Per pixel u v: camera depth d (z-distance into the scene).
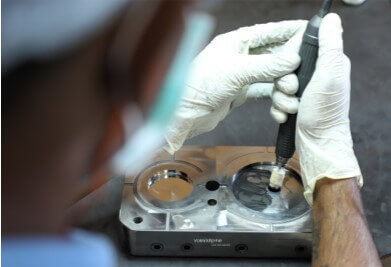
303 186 0.81
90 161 0.25
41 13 0.20
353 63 1.20
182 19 0.23
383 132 1.02
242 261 0.79
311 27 0.72
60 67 0.20
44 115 0.21
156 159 0.87
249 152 0.89
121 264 0.79
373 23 1.33
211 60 0.77
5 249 0.24
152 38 0.22
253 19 1.34
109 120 0.23
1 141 0.21
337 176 0.74
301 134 0.76
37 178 0.22
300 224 0.77
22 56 0.20
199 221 0.78
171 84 0.27
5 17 0.20
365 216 0.79
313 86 0.72
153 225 0.77
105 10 0.20
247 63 0.75
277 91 0.75
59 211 0.24
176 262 0.80
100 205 0.85
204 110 0.78
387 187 0.90
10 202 0.23
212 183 0.83
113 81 0.22
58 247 0.25
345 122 0.77
